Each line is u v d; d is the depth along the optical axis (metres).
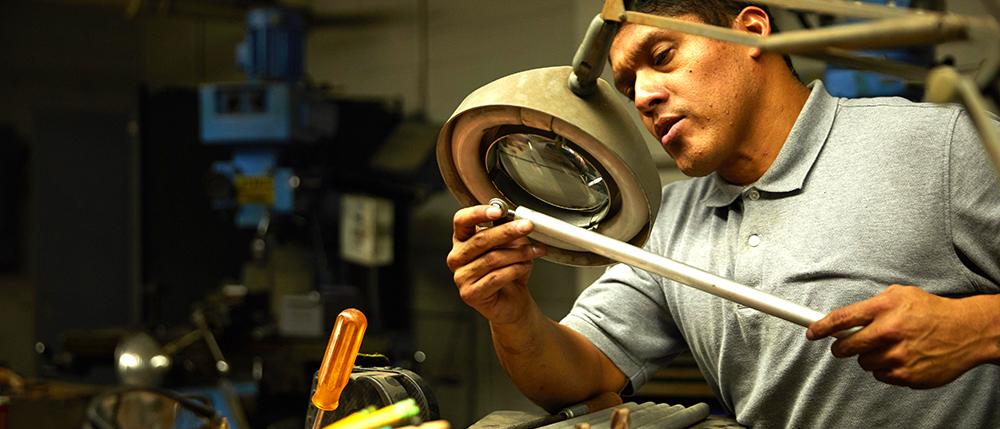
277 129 3.13
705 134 1.07
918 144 1.08
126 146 4.93
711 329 1.20
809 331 0.87
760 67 1.11
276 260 3.36
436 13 3.85
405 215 3.70
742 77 1.08
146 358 2.36
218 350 2.75
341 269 3.48
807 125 1.13
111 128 4.92
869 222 1.08
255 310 3.09
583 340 1.25
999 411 1.05
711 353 1.21
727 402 1.23
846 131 1.13
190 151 3.65
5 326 4.69
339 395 0.90
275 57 3.38
